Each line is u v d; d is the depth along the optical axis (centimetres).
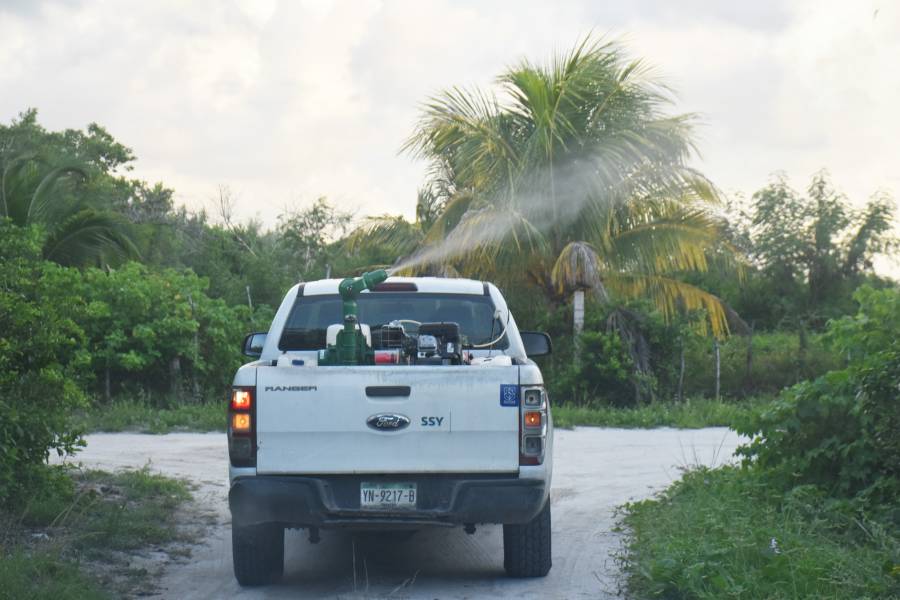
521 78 2039
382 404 604
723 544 662
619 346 2005
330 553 771
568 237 2056
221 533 829
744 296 3222
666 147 2003
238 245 3309
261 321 2103
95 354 1839
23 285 850
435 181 2295
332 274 2781
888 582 597
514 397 607
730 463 1076
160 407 1877
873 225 3177
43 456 821
